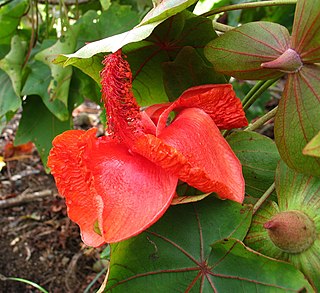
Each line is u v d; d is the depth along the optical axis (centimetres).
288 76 18
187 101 19
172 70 22
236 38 19
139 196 17
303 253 19
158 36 21
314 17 17
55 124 43
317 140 14
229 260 19
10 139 80
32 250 60
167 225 19
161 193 17
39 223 64
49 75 40
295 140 18
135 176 18
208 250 19
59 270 57
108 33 37
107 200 17
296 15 18
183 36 21
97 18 37
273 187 21
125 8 37
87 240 17
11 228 63
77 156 18
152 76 23
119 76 19
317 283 18
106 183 18
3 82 42
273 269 18
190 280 19
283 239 18
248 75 19
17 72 40
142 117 20
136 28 18
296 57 18
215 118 20
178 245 19
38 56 37
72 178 18
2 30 43
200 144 18
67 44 36
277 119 19
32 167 74
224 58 19
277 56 19
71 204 18
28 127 43
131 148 18
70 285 56
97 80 22
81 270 57
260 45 19
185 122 19
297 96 18
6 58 40
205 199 20
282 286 18
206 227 19
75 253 59
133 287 19
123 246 19
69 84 39
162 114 19
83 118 83
